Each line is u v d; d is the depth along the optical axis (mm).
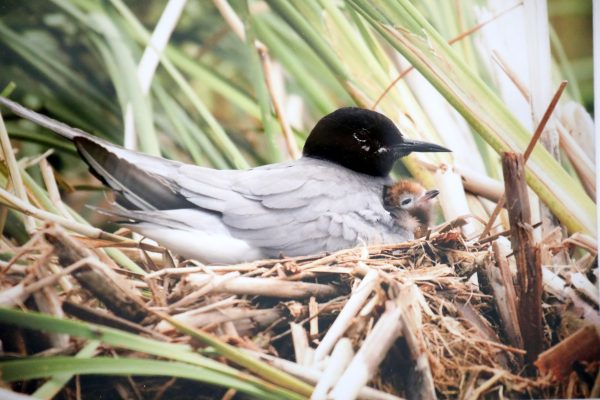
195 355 3582
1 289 3459
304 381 3656
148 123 4102
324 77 4426
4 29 3938
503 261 4039
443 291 3898
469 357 3900
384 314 3750
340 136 4168
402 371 3768
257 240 3697
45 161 3885
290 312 3684
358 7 4473
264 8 4379
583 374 4180
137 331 3539
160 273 3607
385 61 4484
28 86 3938
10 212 3719
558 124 4613
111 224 3957
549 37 4688
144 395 3645
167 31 4219
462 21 4586
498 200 4457
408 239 3967
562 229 4484
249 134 4285
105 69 4078
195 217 3666
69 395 3559
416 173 4488
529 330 4059
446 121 4504
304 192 3811
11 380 3445
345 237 3793
